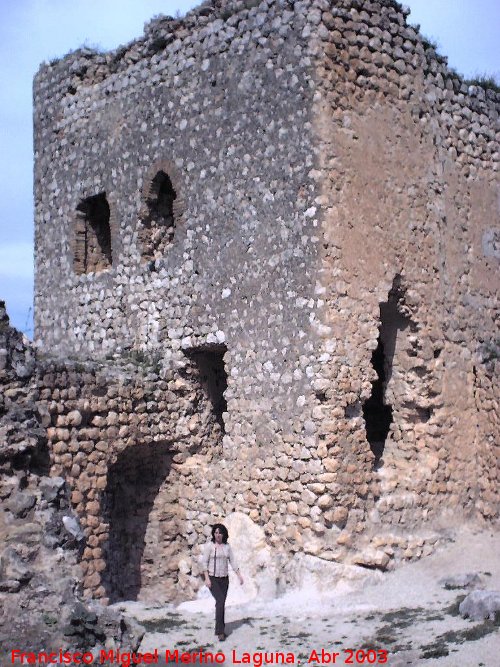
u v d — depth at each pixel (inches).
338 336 574.2
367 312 592.1
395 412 648.4
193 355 664.4
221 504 626.8
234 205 626.2
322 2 584.1
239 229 621.9
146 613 565.9
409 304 630.5
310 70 581.3
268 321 600.4
